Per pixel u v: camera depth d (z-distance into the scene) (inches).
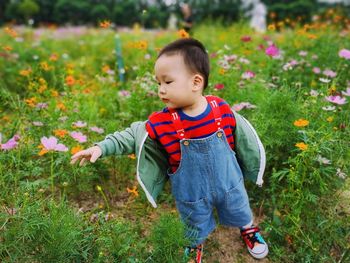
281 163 107.3
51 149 88.8
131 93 135.5
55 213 80.0
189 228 83.5
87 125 123.3
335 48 177.9
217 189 78.9
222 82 139.8
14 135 115.7
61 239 78.3
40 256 79.7
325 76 154.5
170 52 71.5
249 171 83.7
